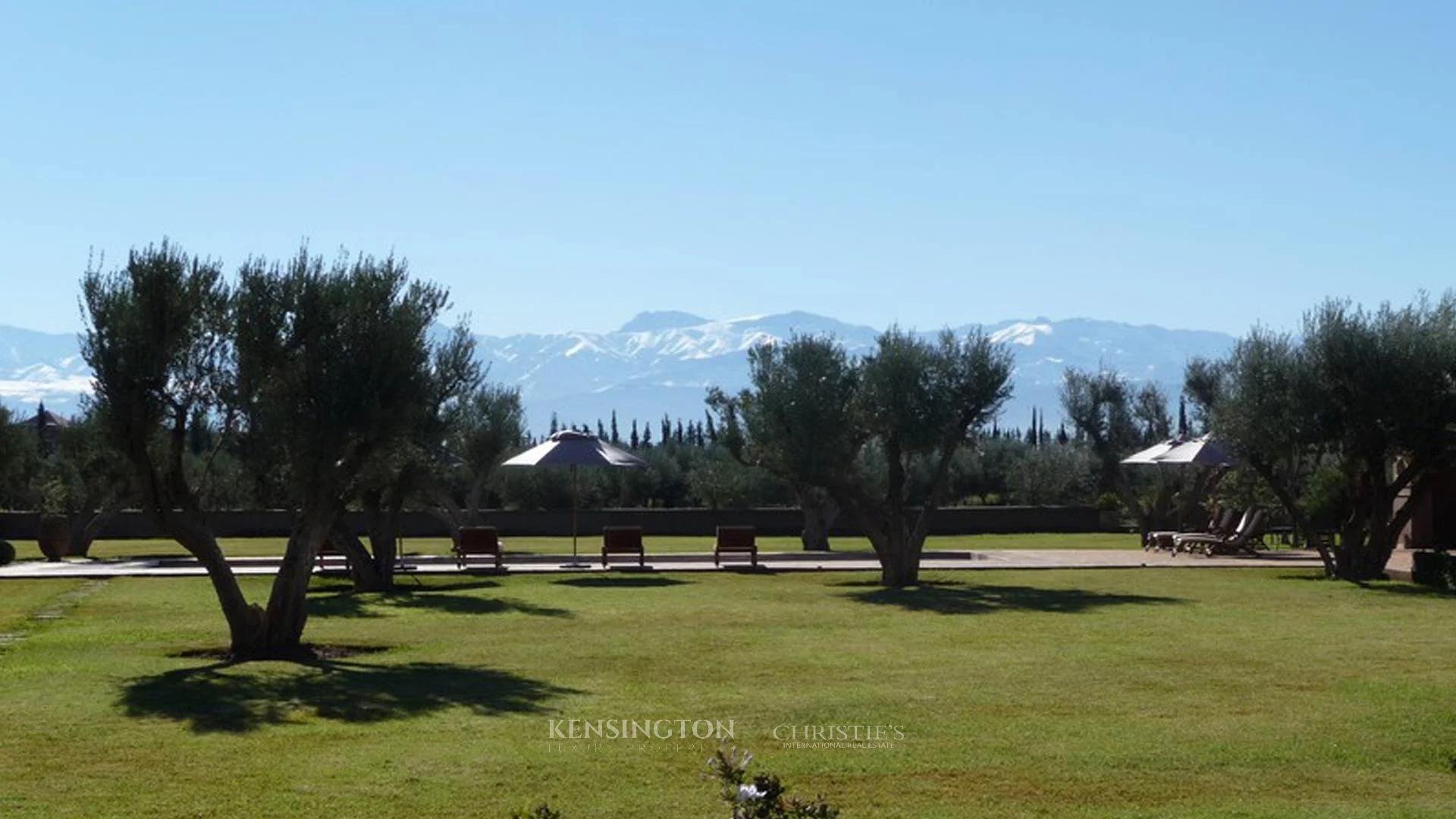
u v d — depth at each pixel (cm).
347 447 1902
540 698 1492
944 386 3078
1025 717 1384
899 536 3072
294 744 1255
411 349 1933
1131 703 1466
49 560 4012
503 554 4081
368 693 1527
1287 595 2739
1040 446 6738
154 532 5416
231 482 2812
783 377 3127
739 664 1761
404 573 3331
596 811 1027
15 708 1437
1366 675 1662
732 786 727
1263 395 3147
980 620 2270
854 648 1916
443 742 1262
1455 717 1380
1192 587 2944
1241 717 1384
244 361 1859
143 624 2248
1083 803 1055
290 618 1903
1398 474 3472
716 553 3541
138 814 1017
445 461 4075
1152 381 5525
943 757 1205
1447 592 2814
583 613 2400
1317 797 1076
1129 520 5803
